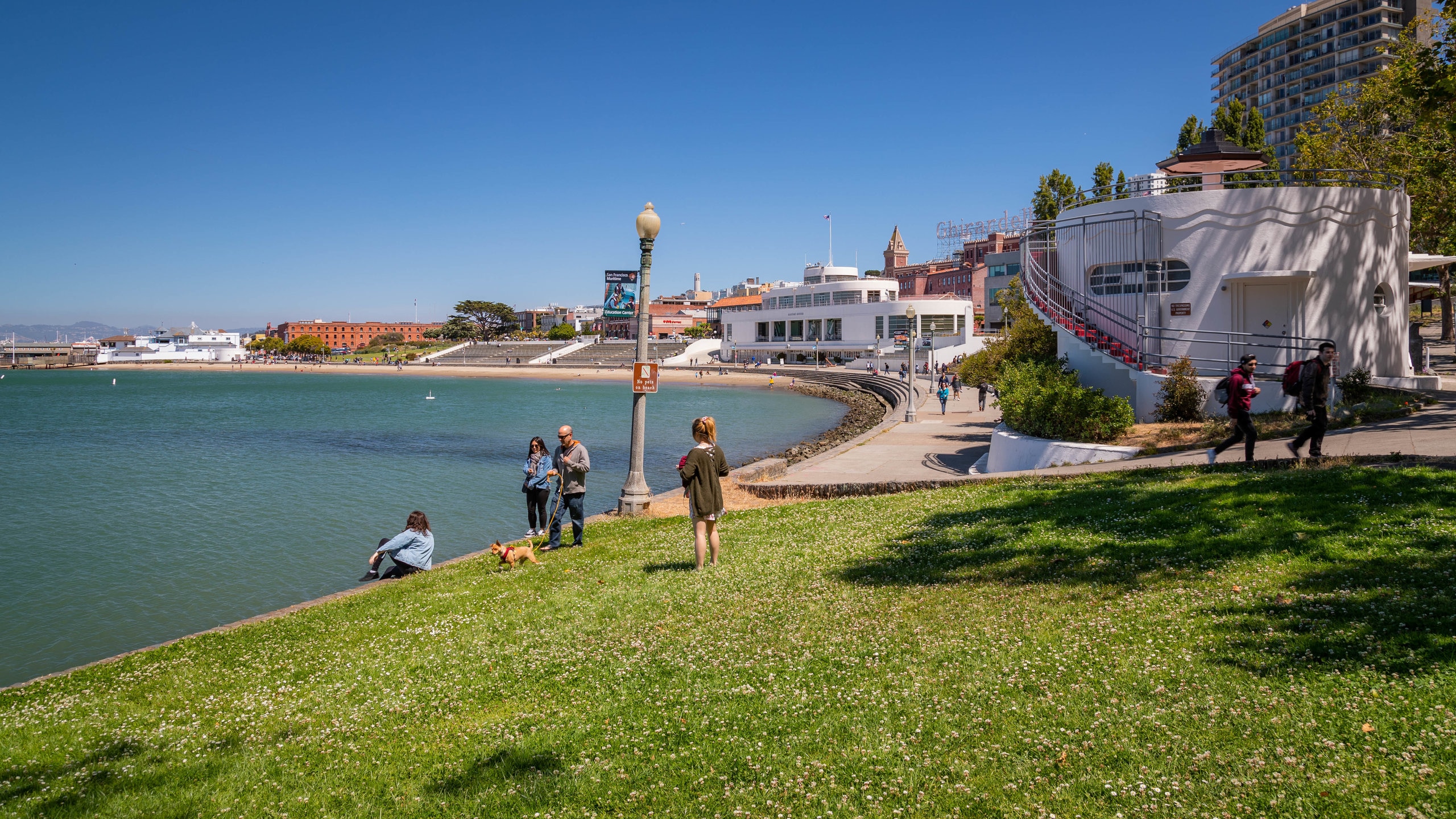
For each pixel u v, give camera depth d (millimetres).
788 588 9547
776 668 7035
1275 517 9305
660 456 39375
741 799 4934
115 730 7133
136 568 19406
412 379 162750
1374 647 5777
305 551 20984
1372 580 7066
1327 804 4129
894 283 125188
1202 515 9938
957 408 48750
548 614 9508
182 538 22500
